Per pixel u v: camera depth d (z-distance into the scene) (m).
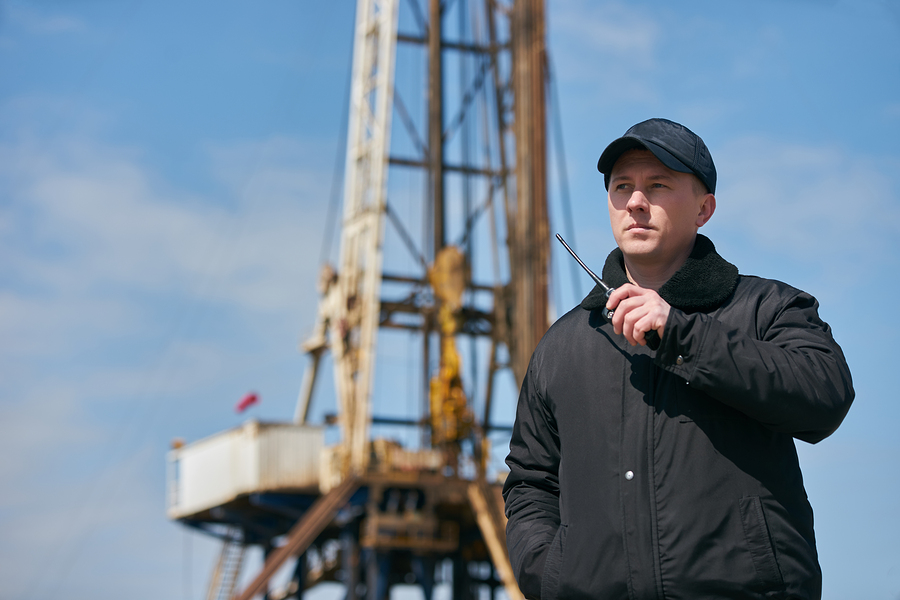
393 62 49.97
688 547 3.23
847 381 3.25
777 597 3.19
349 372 47.41
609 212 3.63
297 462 47.72
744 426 3.30
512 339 45.28
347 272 49.44
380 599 44.75
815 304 3.50
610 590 3.31
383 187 48.72
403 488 45.56
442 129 47.88
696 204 3.54
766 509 3.24
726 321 3.44
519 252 42.50
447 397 44.34
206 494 49.81
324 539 52.53
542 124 43.44
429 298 46.75
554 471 3.79
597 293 3.62
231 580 51.75
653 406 3.38
